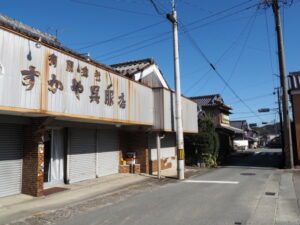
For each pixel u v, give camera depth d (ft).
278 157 80.94
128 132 48.80
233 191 30.63
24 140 28.55
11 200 25.80
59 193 29.89
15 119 26.61
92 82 30.94
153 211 22.22
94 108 31.04
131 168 46.44
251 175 44.32
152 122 44.70
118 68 60.23
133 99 39.55
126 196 28.60
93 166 40.40
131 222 19.33
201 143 62.13
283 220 19.35
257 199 26.32
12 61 21.80
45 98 24.58
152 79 59.36
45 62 24.82
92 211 22.53
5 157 27.02
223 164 67.05
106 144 43.52
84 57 38.09
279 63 54.65
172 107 47.83
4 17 34.65
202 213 21.39
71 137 36.35
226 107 115.03
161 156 53.72
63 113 26.50
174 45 43.96
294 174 44.27
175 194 29.43
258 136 234.58
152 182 38.29
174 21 43.55
